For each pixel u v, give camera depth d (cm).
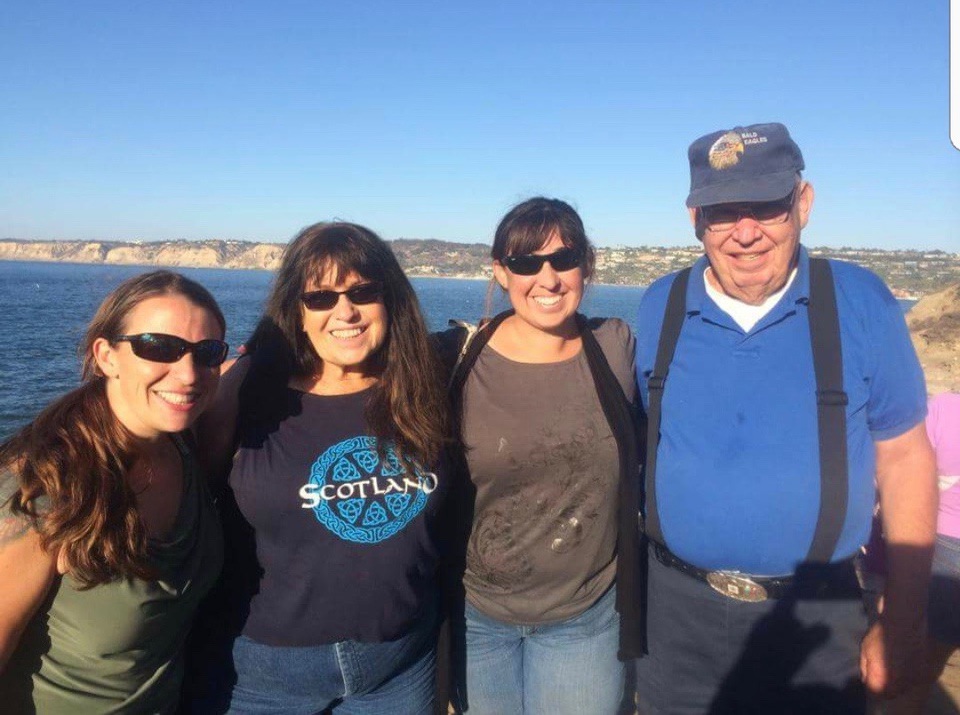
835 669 280
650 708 318
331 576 269
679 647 301
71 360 2906
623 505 304
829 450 265
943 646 368
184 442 256
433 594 307
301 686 277
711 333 289
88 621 222
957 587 360
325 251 276
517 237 296
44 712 226
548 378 308
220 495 278
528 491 304
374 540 272
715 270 287
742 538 273
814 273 281
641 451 321
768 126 275
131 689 237
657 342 303
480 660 324
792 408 270
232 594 275
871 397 272
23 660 224
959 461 353
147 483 236
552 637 317
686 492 282
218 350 241
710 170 278
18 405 2045
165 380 229
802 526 268
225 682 279
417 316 294
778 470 268
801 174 281
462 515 312
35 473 211
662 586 305
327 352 283
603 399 303
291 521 268
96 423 226
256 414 280
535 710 324
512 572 310
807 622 276
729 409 278
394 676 295
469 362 313
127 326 227
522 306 303
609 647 321
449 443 296
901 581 271
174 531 239
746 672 287
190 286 240
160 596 232
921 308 2083
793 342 276
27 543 210
